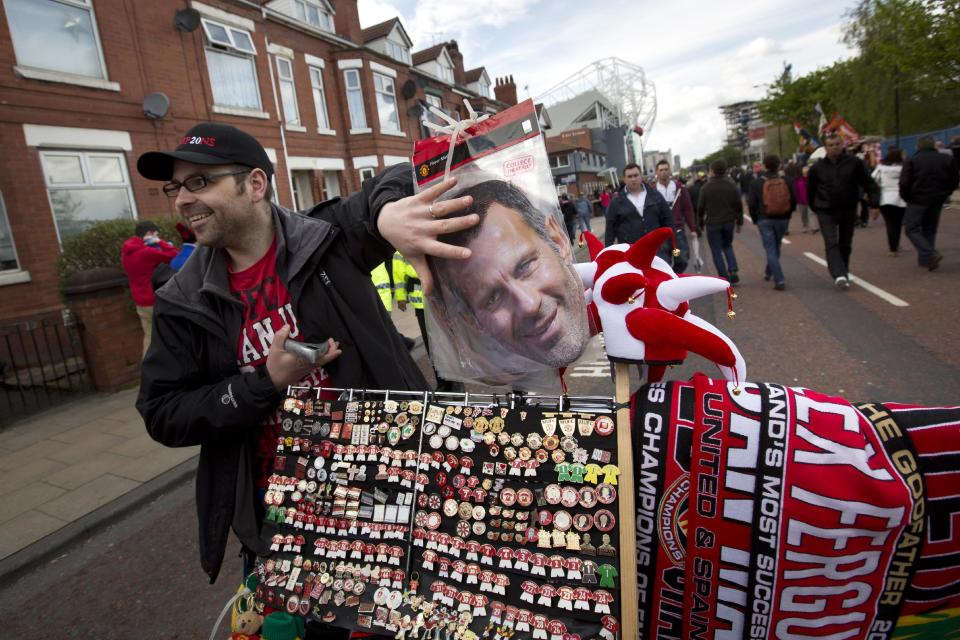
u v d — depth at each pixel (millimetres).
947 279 6590
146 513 3719
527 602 1097
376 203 1352
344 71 17047
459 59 26984
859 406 1089
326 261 1553
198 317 1486
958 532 1013
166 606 2719
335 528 1315
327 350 1410
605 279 1126
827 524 1000
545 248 1097
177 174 1428
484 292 1134
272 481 1404
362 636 1292
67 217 8953
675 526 1068
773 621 1051
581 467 1089
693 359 4949
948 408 1069
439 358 1251
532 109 1095
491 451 1169
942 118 24594
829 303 6270
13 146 8219
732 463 1032
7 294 8062
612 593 1041
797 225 16094
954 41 14250
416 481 1245
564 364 1125
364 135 17359
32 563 3209
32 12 8617
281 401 1469
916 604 1030
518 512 1133
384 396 1417
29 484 4188
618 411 1087
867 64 24938
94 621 2676
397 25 19922
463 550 1173
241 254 1554
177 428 1429
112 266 7172
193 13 10938
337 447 1346
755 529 1023
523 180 1103
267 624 1288
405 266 4762
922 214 7148
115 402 6078
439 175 1157
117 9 9805
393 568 1243
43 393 6617
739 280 8242
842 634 1048
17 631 2678
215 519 1529
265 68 13484
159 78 10531
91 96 9281
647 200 6133
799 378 4219
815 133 34562
